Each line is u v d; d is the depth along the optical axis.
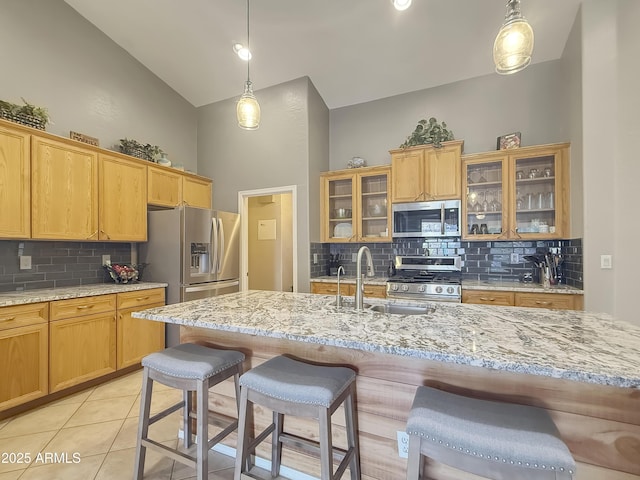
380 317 1.53
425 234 3.56
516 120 3.49
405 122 4.03
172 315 1.59
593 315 1.56
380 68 3.64
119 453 1.82
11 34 2.68
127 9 3.14
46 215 2.58
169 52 3.67
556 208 3.05
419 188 3.56
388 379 1.38
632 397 1.04
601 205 2.62
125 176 3.23
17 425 2.11
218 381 1.53
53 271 2.94
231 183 4.36
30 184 2.48
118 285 3.11
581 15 2.68
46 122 2.65
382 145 4.16
